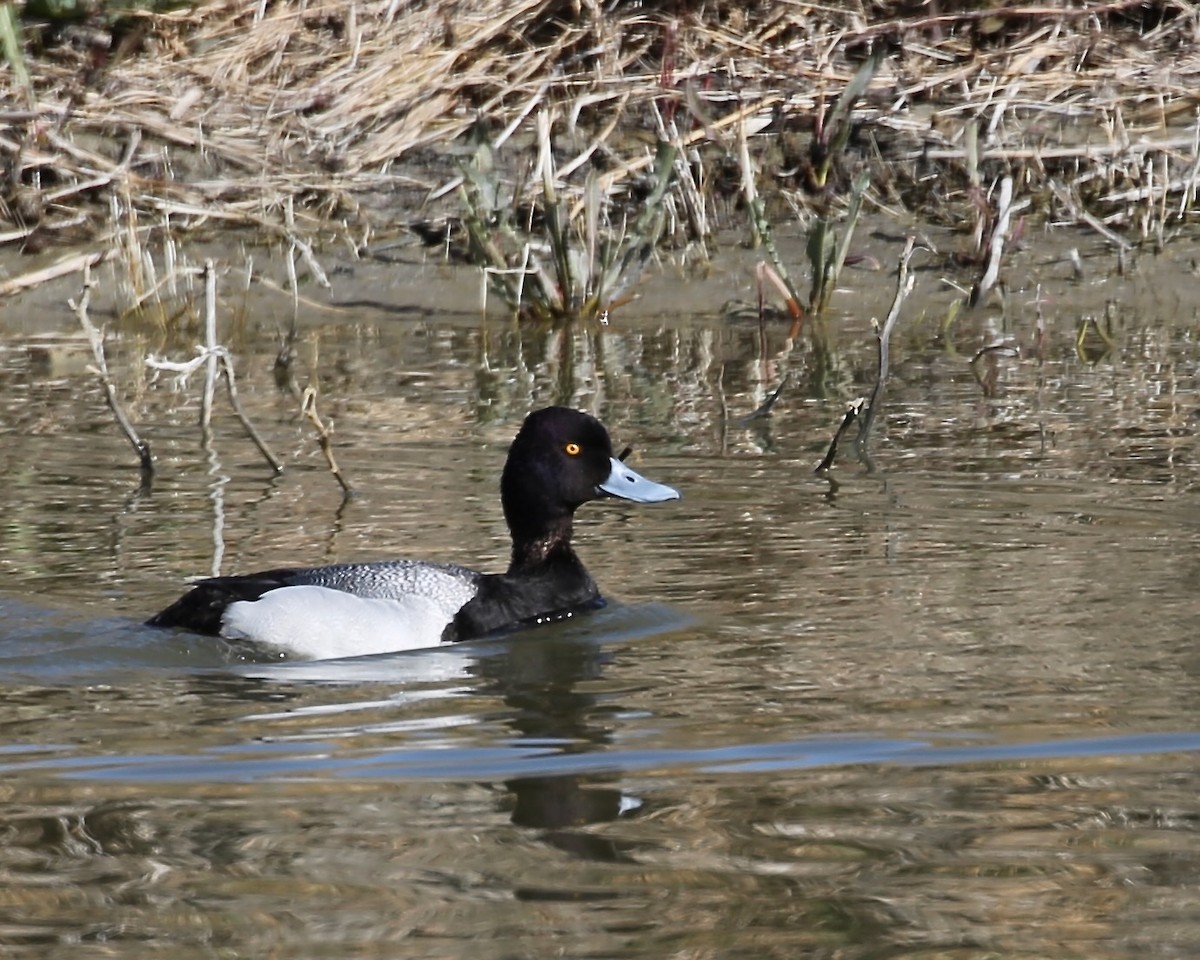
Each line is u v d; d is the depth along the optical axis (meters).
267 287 19.45
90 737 8.44
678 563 11.53
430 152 20.91
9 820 7.41
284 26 21.55
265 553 11.59
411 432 14.74
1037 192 20.62
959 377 16.56
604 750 8.19
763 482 13.37
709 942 6.36
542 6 21.86
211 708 8.88
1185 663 9.26
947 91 21.44
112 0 20.80
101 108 20.23
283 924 6.50
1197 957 6.22
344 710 8.86
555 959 6.23
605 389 16.22
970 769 7.88
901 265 14.78
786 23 22.14
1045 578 10.92
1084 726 8.36
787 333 18.36
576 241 19.59
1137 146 20.44
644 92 21.02
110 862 7.02
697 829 7.29
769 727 8.46
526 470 10.86
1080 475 13.33
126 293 18.94
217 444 14.46
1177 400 15.55
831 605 10.51
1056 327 18.34
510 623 10.41
